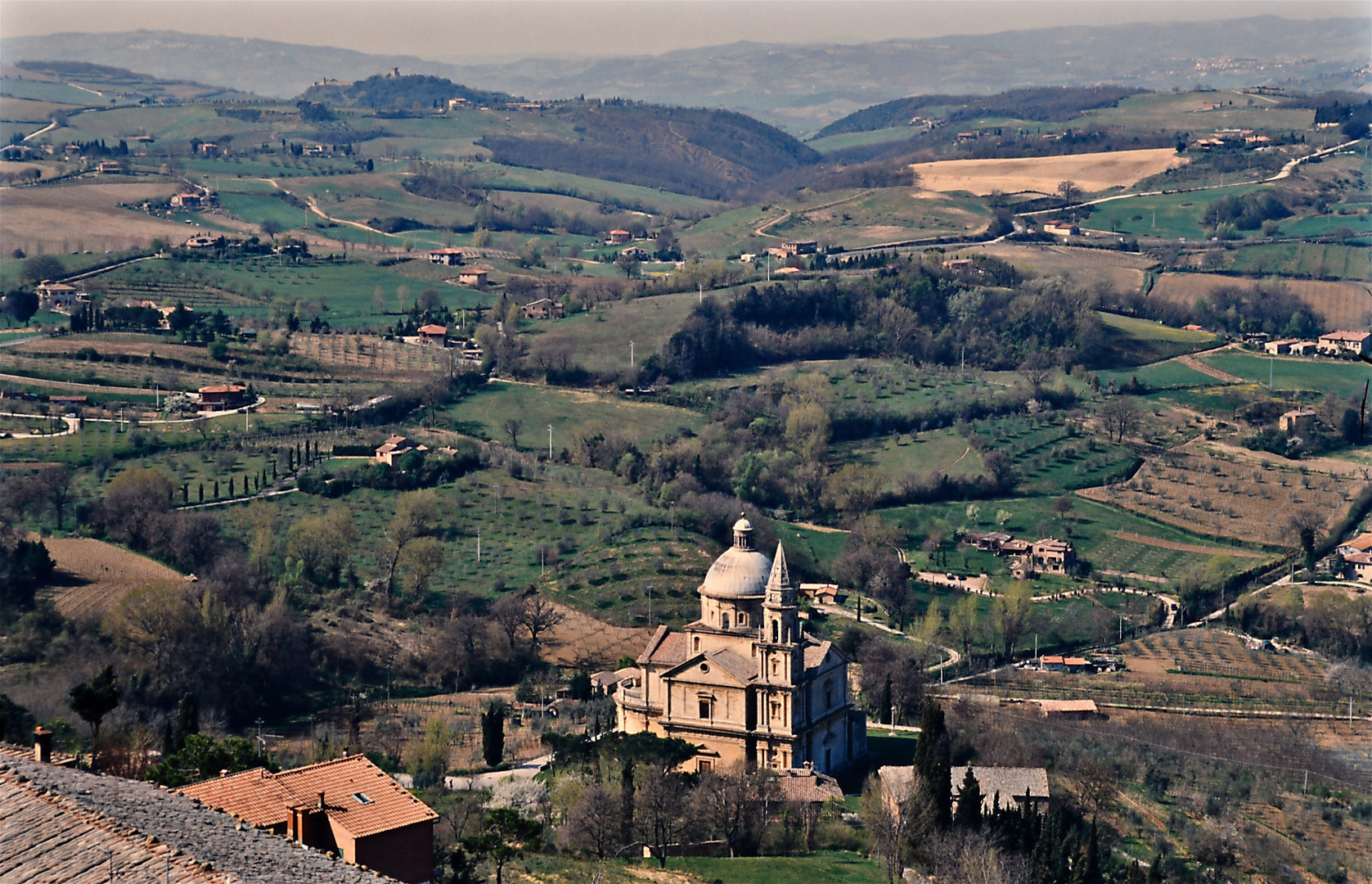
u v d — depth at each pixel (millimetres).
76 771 156750
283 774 179375
